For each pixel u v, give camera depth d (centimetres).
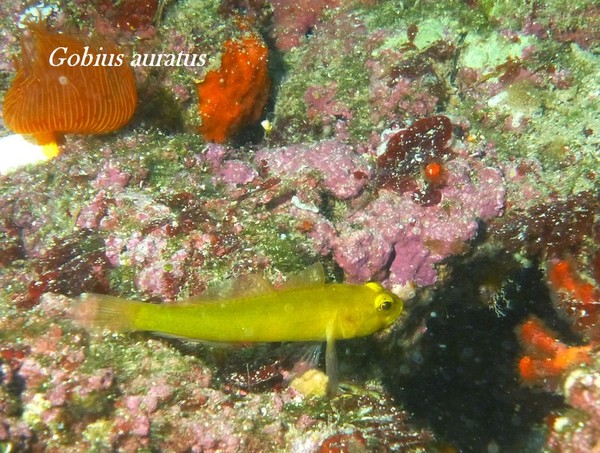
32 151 33
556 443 26
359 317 27
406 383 35
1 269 30
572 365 27
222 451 27
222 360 28
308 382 28
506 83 38
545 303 34
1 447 25
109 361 27
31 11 34
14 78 33
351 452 27
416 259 32
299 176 32
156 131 35
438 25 39
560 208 32
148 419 27
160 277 28
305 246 30
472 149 34
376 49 40
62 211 31
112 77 33
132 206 30
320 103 39
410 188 32
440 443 30
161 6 35
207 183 32
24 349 27
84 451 26
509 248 33
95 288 28
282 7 44
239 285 26
